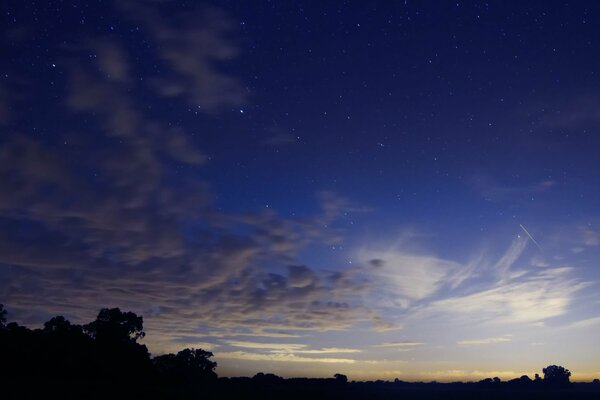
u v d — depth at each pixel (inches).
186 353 2544.3
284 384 3014.3
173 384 2383.1
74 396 1601.9
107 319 2046.0
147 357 2140.7
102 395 1683.1
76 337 1973.4
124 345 2032.5
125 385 1915.6
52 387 1673.2
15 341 1833.2
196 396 2021.4
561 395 3216.0
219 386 2506.2
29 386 1627.7
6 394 1467.8
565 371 4106.8
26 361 1809.8
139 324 2086.6
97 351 1941.4
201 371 2524.6
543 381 4067.4
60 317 2005.4
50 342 1899.6
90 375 1897.1
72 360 1882.4
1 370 1756.9
